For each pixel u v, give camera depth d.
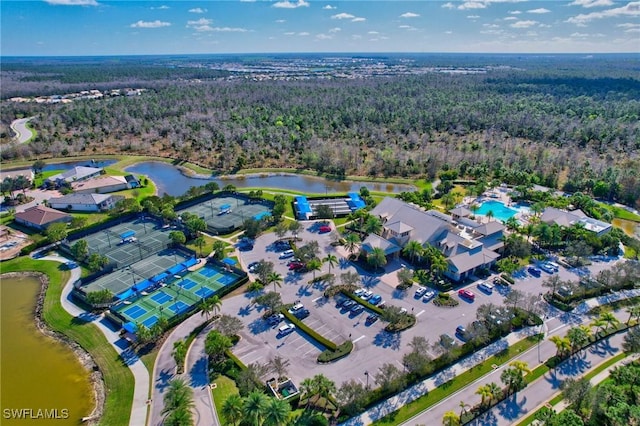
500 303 100.44
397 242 125.31
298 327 91.94
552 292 103.44
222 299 103.31
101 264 115.19
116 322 95.25
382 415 70.00
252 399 63.59
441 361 79.69
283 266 118.75
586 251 115.38
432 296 103.00
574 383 70.12
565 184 177.88
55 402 75.44
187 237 136.75
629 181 165.25
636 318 93.62
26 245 132.12
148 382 78.31
